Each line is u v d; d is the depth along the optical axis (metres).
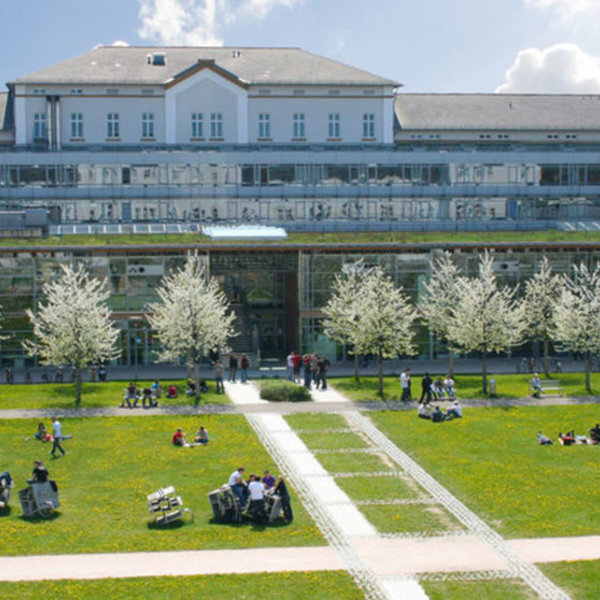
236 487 26.66
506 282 60.91
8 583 20.97
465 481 30.00
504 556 23.02
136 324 58.50
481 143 81.75
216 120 78.06
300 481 30.11
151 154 73.19
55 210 72.44
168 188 73.06
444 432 37.47
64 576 21.47
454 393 46.66
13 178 72.19
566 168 77.31
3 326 57.00
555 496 28.23
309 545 23.86
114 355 58.16
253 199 74.00
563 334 48.16
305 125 78.94
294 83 78.31
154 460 32.72
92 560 22.58
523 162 76.81
